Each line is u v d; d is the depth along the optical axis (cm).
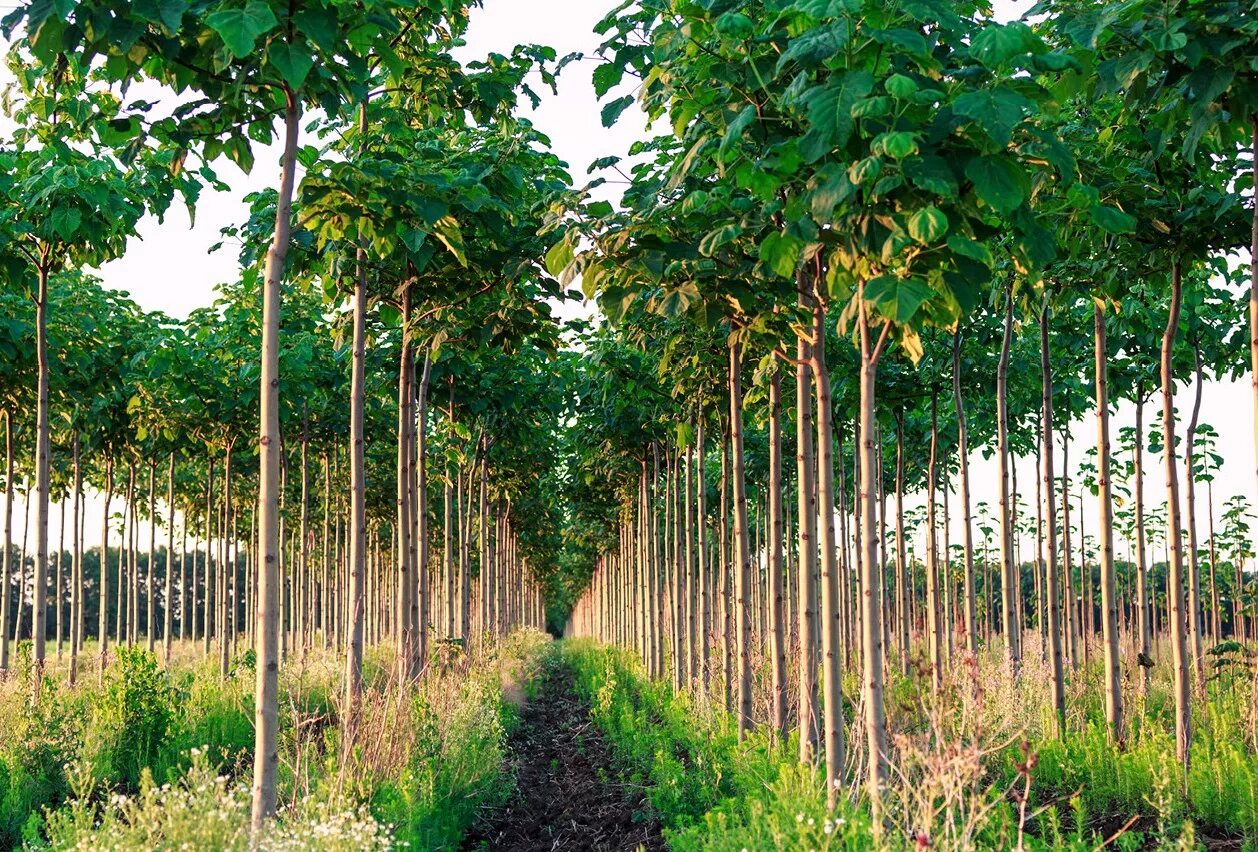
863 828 482
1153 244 677
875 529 552
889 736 671
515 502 2219
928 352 1087
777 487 847
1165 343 751
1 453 1422
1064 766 747
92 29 464
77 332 1091
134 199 802
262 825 507
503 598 2470
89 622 4703
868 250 463
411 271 868
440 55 795
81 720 891
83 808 608
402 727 752
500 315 853
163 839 486
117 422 1354
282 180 552
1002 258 719
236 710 1027
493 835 765
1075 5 533
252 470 1678
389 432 1476
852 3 403
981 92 403
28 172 795
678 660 1410
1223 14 498
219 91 533
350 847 481
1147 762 677
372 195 652
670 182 520
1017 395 1202
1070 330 1047
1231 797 627
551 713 1543
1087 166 595
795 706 916
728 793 744
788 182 490
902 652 1270
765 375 866
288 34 484
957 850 428
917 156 418
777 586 840
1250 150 640
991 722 666
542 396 1335
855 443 1305
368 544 2334
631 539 2205
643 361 1136
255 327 1171
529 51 811
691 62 504
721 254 573
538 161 812
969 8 489
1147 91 552
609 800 838
